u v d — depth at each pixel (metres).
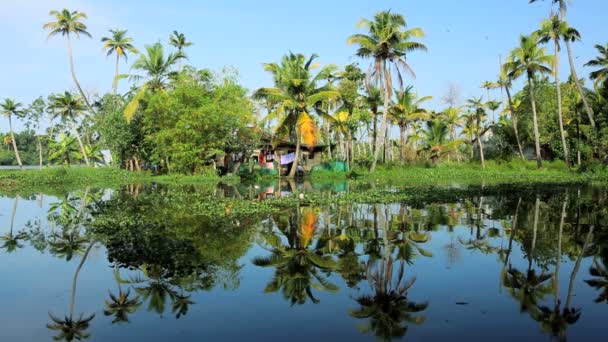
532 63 40.19
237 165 42.94
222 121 38.66
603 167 34.88
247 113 40.88
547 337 5.63
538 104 49.56
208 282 8.10
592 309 6.58
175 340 5.64
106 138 44.00
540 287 7.61
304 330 5.94
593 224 13.23
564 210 16.05
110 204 18.88
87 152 51.91
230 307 6.83
